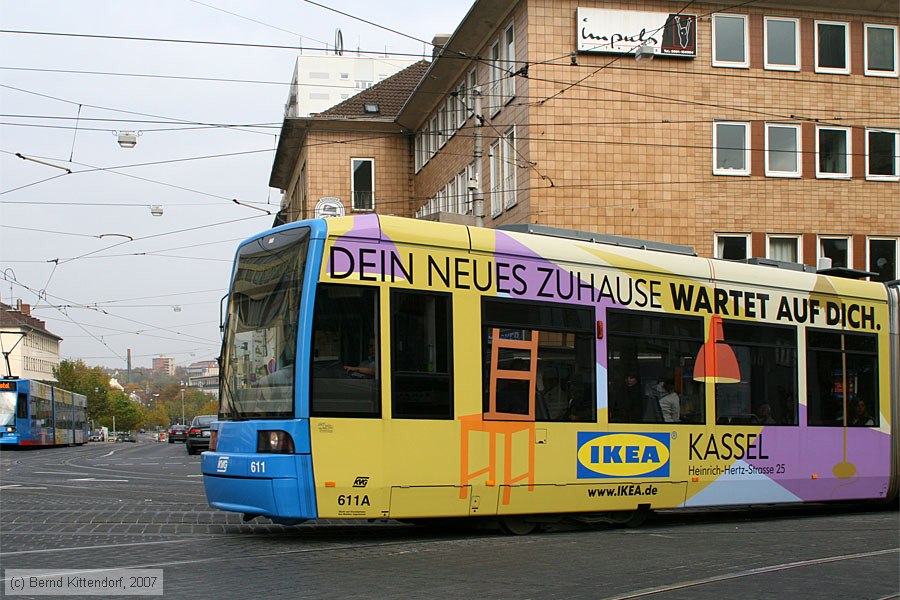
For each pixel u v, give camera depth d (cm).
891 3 3108
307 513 1027
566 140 2870
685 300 1346
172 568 877
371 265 1091
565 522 1234
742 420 1379
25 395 4894
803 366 1466
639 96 2936
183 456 4081
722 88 3017
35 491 1775
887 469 1554
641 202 2919
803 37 3106
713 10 3017
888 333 1588
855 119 3145
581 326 1239
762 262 1504
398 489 1073
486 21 3105
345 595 749
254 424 1063
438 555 976
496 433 1148
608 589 781
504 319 1174
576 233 1297
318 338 1052
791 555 1001
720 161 3022
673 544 1093
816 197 3103
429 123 4200
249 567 885
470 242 1165
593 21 2883
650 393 1289
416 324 1110
